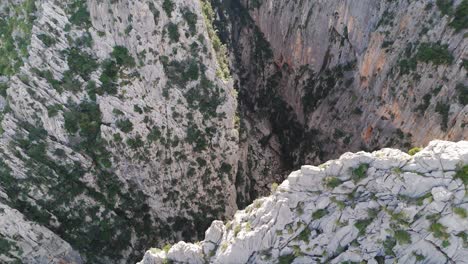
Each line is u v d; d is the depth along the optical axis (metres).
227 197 55.56
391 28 55.75
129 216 50.31
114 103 45.47
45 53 43.31
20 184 45.28
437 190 25.39
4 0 46.16
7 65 44.62
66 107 44.81
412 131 53.12
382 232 26.97
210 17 57.00
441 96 49.69
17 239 44.22
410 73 52.69
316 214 28.64
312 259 28.80
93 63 44.47
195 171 52.50
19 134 44.75
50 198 46.12
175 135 50.06
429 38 51.53
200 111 50.59
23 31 44.00
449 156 25.30
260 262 29.92
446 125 49.06
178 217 52.97
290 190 29.31
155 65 46.62
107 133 45.91
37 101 44.00
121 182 48.81
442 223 25.42
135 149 47.59
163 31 46.22
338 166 28.22
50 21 42.97
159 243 51.59
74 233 47.34
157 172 50.00
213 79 50.16
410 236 26.25
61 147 45.53
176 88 48.59
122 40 44.94
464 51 48.09
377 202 27.27
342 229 28.05
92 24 43.66
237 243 30.25
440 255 25.78
